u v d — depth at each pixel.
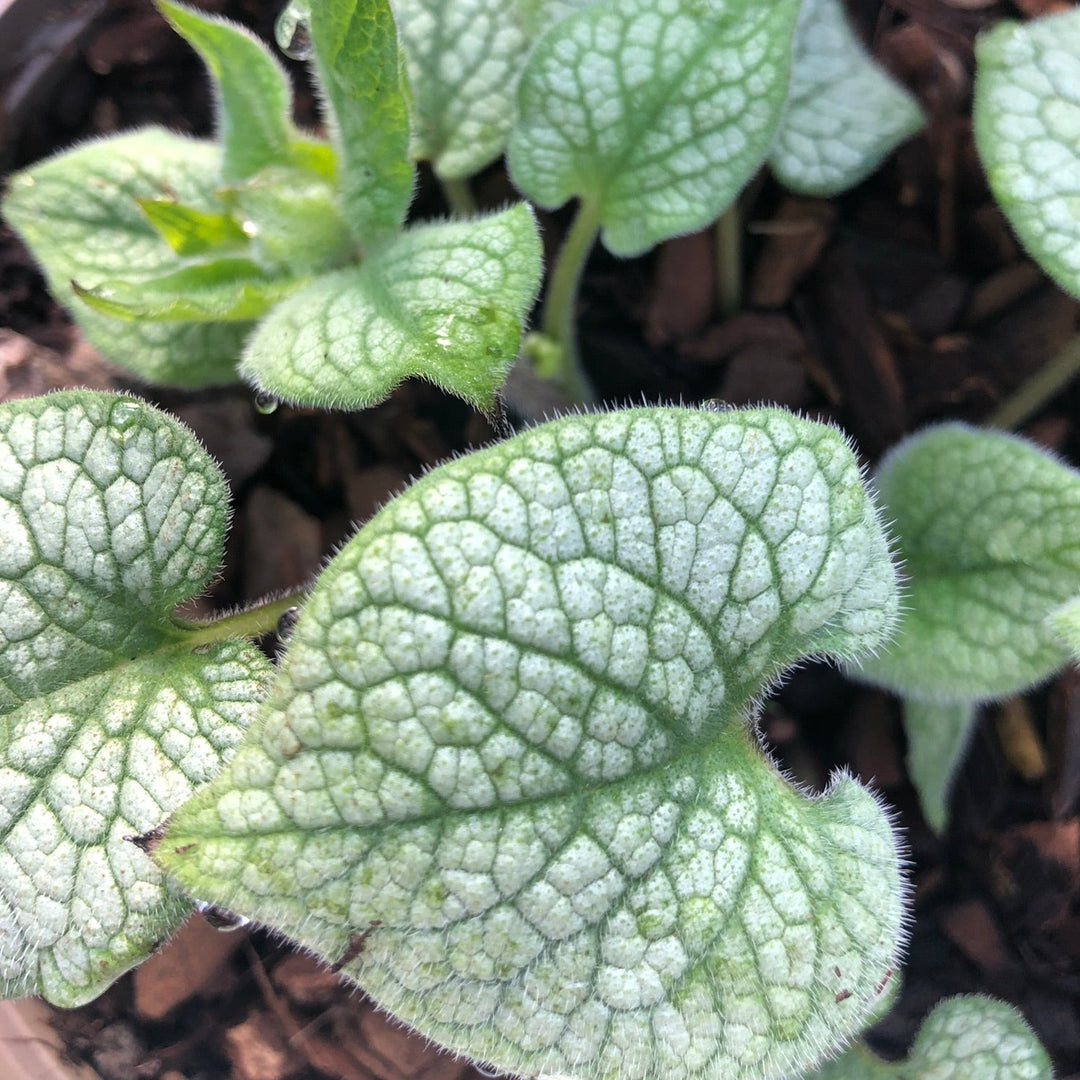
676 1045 0.11
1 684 0.13
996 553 0.16
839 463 0.12
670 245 0.20
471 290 0.13
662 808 0.11
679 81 0.15
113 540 0.14
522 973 0.10
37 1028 0.17
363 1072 0.17
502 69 0.18
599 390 0.21
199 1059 0.17
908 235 0.21
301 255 0.16
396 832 0.10
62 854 0.13
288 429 0.20
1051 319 0.20
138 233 0.18
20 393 0.19
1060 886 0.18
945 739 0.17
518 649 0.10
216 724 0.14
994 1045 0.16
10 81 0.20
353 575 0.10
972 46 0.20
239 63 0.15
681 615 0.11
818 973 0.11
